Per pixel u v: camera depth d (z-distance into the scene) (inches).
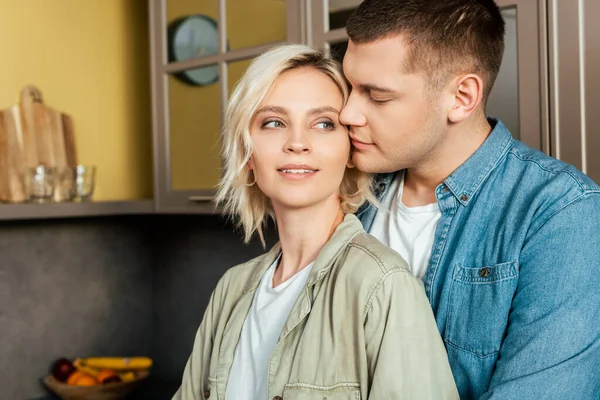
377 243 39.5
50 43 84.9
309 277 39.4
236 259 89.4
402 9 39.4
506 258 39.1
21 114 80.7
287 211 41.1
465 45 40.3
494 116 53.1
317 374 37.6
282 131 39.6
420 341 36.8
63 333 88.7
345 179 44.1
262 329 41.7
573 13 48.0
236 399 42.0
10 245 83.4
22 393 84.6
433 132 41.0
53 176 78.3
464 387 40.1
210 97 76.5
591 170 47.6
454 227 42.3
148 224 98.0
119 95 92.4
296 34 66.2
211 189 76.7
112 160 91.5
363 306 36.8
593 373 36.8
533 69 50.3
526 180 40.8
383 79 39.4
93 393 81.4
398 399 35.5
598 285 37.1
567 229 37.6
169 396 89.1
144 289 97.7
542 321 36.7
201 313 93.2
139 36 94.6
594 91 47.3
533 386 35.9
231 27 73.7
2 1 80.5
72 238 89.4
